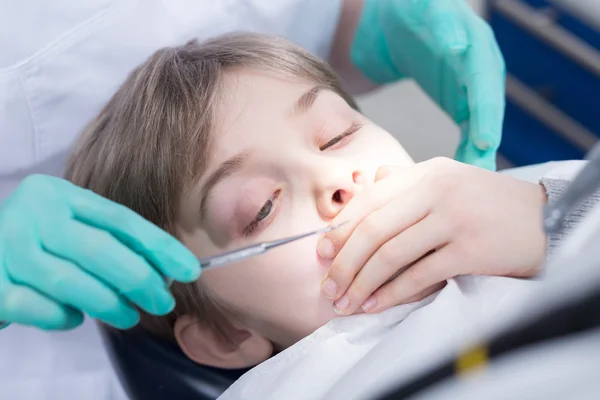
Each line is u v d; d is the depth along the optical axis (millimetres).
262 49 895
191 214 806
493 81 1046
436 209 745
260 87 814
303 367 749
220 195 771
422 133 1652
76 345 1175
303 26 1217
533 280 711
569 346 411
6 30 985
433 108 1695
